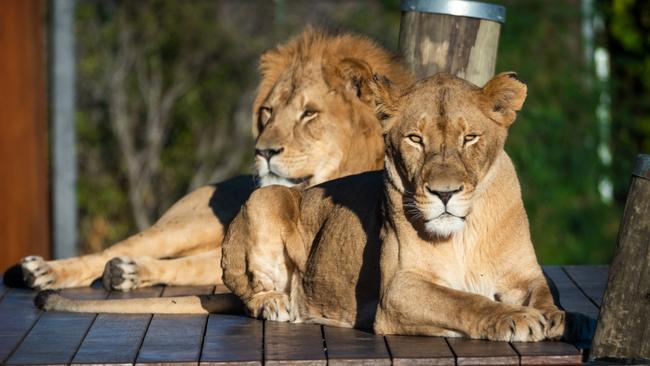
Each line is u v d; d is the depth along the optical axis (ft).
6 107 54.54
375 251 30.73
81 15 76.02
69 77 56.29
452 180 27.27
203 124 77.15
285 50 40.04
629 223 26.81
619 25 72.95
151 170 75.92
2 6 54.34
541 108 69.51
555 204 68.80
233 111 77.41
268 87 40.04
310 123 37.99
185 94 76.89
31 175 56.90
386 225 29.78
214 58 77.05
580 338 27.81
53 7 56.08
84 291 38.73
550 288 30.68
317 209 33.06
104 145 76.54
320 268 31.96
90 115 76.28
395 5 76.54
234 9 78.02
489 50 38.70
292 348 28.96
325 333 30.63
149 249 40.45
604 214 69.87
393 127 29.04
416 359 27.17
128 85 76.48
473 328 27.76
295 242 33.06
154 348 29.50
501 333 27.43
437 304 28.27
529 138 69.21
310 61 38.65
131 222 76.02
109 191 75.61
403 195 29.04
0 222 53.67
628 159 72.59
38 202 57.62
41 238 57.98
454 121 28.14
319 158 38.11
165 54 76.89
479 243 29.19
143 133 77.05
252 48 76.74
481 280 29.48
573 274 38.50
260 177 38.27
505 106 28.81
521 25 71.61
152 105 75.92
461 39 38.40
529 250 29.55
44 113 58.59
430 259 29.19
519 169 68.54
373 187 31.63
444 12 38.27
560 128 69.46
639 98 73.05
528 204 68.28
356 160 38.11
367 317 30.99
